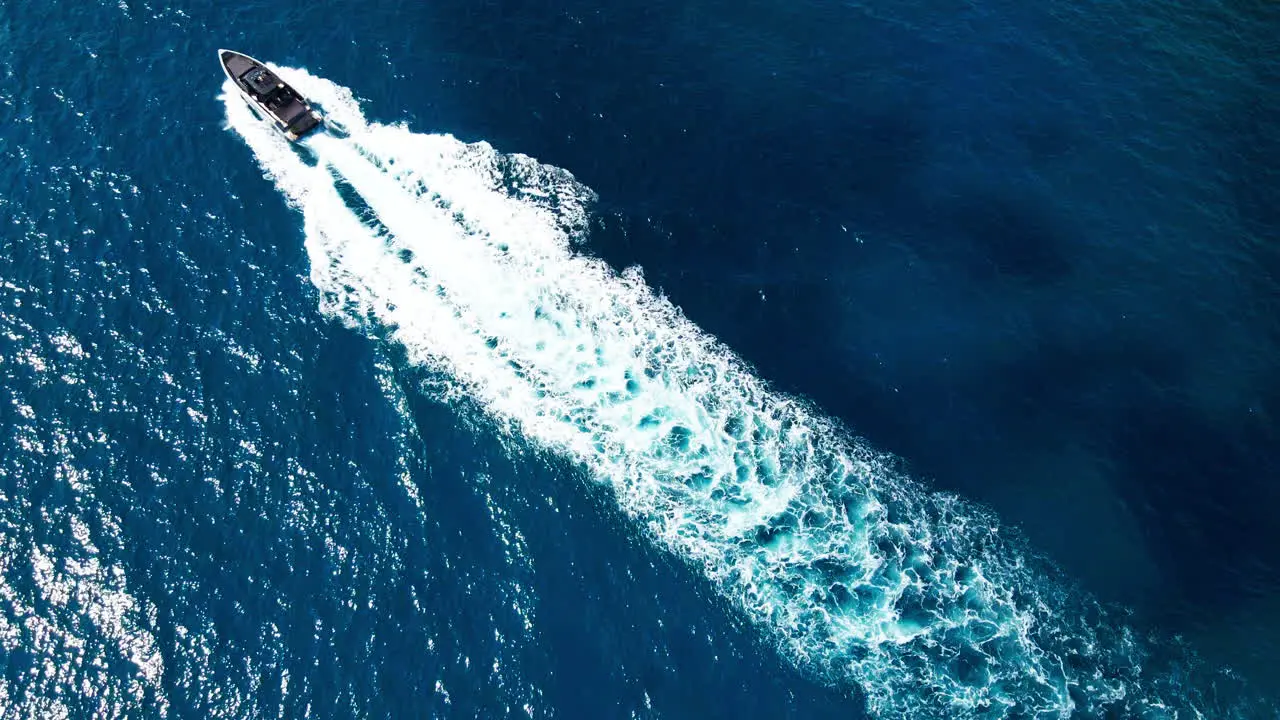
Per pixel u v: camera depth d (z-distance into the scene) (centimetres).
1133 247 8619
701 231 8575
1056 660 6556
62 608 6412
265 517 6869
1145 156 9212
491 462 7238
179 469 7038
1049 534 7131
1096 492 7325
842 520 7125
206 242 8250
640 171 8931
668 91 9500
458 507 7012
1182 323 8188
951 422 7644
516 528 6950
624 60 9738
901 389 7800
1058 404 7750
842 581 6838
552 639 6500
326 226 8469
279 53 9600
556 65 9644
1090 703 6381
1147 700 6406
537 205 8675
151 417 7262
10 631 6312
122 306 7806
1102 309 8250
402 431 7331
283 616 6481
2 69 9212
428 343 7838
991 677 6469
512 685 6312
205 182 8612
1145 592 6881
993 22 10256
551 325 8025
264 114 9056
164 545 6706
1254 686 6469
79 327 7669
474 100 9344
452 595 6631
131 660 6259
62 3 9788
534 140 9100
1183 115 9519
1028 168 9119
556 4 10206
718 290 8262
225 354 7625
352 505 6969
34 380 7375
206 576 6600
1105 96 9656
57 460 7019
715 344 7975
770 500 7194
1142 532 7144
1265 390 7831
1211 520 7212
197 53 9519
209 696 6169
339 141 9019
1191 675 6519
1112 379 7875
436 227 8556
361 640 6419
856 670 6488
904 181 8975
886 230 8650
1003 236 8656
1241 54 10012
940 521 7162
